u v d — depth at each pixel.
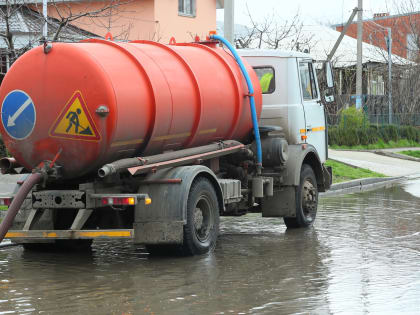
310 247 11.77
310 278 9.28
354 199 19.75
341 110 42.00
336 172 25.44
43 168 10.16
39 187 10.73
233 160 13.16
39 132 10.19
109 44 10.64
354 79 52.69
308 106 14.70
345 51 53.50
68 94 9.95
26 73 10.18
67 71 9.95
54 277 9.45
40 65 10.10
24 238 10.47
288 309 7.68
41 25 20.88
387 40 50.25
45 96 10.08
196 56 11.99
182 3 37.00
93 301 8.08
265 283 9.00
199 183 10.93
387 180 25.97
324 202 18.97
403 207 17.73
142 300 8.12
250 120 13.07
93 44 10.42
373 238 12.72
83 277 9.45
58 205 10.34
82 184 10.22
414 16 58.97
